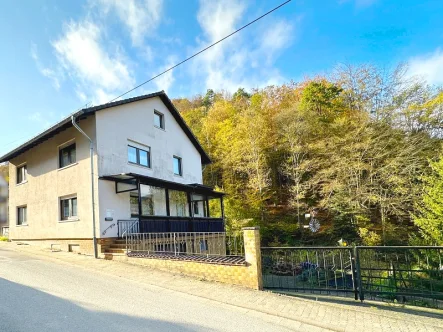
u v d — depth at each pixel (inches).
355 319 190.5
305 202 944.3
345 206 852.0
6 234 780.0
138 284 271.4
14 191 646.5
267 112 1189.7
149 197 550.0
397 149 829.8
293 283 275.4
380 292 236.4
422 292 238.4
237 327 175.5
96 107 462.3
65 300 217.5
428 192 660.7
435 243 608.7
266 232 912.9
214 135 1205.7
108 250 423.5
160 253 372.8
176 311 201.0
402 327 177.2
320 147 920.9
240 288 256.7
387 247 233.6
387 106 910.4
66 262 380.2
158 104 652.1
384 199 788.6
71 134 506.3
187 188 622.5
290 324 182.2
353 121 908.0
